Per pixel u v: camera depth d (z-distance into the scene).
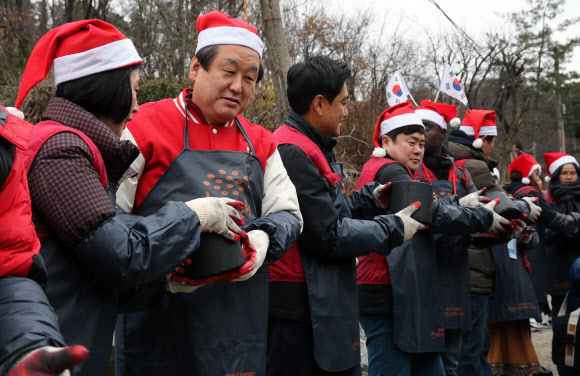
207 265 1.90
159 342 2.06
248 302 2.11
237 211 2.00
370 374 3.38
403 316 3.25
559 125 39.06
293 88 2.92
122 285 1.69
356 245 2.63
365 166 3.72
